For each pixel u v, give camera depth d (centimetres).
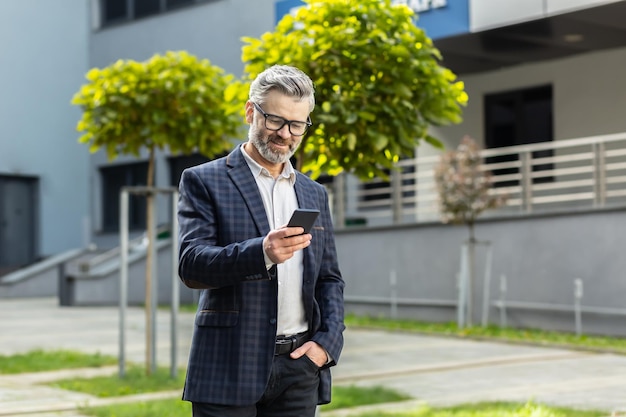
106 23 2770
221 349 364
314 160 686
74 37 2795
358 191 1912
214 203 369
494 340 1433
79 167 2828
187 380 370
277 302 366
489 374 1089
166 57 975
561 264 1528
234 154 382
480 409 820
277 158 369
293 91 361
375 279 1822
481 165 1521
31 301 2495
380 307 1820
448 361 1207
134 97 955
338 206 1927
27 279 2617
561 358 1235
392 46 650
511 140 1867
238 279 349
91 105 981
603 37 1605
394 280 1780
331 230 398
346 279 1878
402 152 677
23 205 2745
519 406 830
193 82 966
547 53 1733
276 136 364
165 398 906
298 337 377
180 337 1522
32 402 889
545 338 1434
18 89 2705
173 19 2500
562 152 1781
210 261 348
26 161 2719
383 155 665
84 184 2839
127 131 990
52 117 2772
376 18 657
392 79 654
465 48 1684
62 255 2686
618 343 1366
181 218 370
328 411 826
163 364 1167
